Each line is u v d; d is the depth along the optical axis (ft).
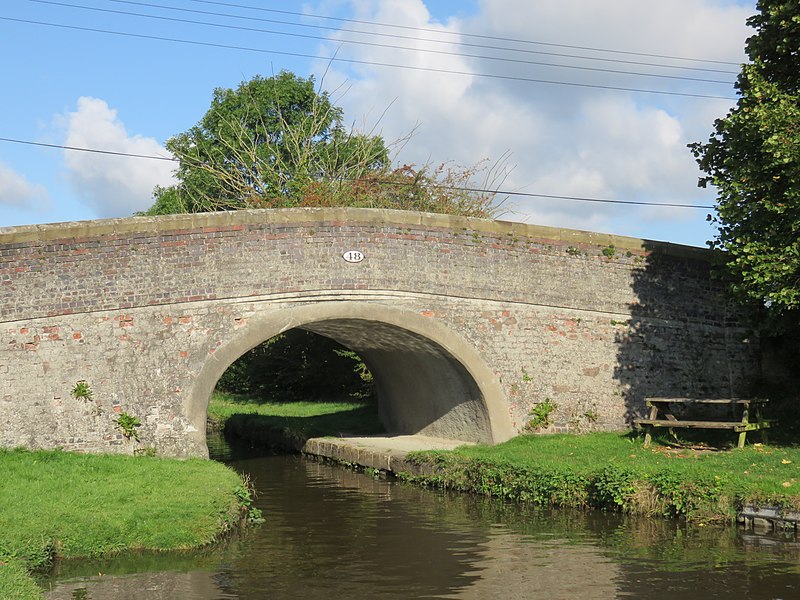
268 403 117.29
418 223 57.93
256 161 106.73
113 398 50.83
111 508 38.01
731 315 66.13
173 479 43.93
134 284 51.72
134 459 48.91
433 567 33.81
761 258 48.88
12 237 49.78
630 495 41.75
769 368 66.74
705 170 54.29
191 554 35.73
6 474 43.06
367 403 102.58
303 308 55.01
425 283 57.77
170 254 52.54
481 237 59.52
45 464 45.93
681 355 64.23
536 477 46.42
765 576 30.99
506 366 59.52
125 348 51.31
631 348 62.80
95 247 51.21
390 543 38.04
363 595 30.22
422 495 50.90
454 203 101.40
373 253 56.80
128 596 29.86
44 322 50.06
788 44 48.93
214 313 53.11
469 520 42.65
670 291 64.34
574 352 61.31
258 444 86.33
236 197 107.34
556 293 61.11
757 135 48.47
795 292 47.88
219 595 30.19
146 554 35.29
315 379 115.65
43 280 50.19
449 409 65.98
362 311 56.24
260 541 38.60
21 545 32.96
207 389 52.47
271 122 115.75
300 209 55.42
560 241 61.57
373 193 98.07
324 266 55.67
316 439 72.49
